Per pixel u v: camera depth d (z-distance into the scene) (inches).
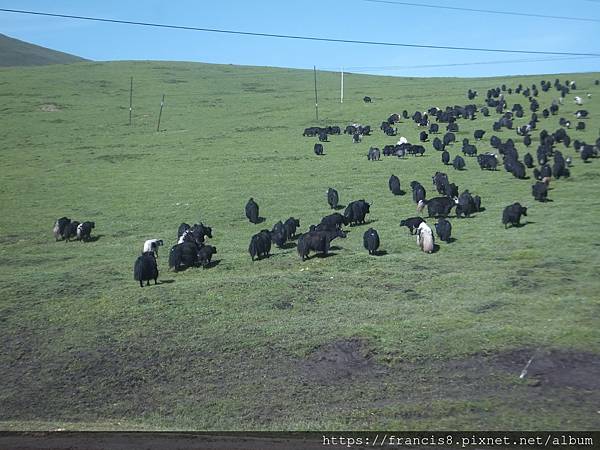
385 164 2190.0
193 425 580.4
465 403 570.3
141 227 1582.2
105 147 2800.2
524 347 687.1
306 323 821.2
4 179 2217.0
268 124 3243.1
